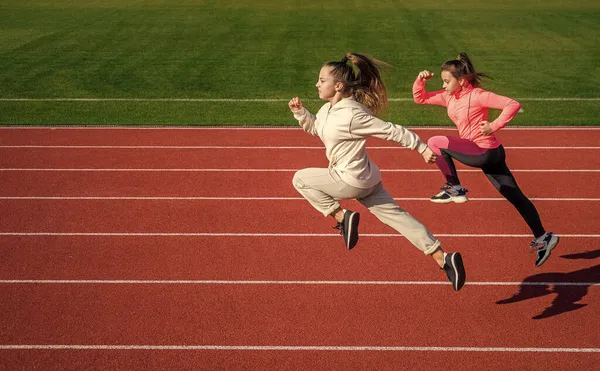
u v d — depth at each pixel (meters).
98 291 5.99
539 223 5.95
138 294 5.94
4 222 7.51
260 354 5.07
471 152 5.93
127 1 24.91
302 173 4.97
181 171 9.23
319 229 7.30
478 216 7.68
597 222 7.51
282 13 22.53
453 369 4.89
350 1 24.84
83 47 17.59
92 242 6.99
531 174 9.15
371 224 7.44
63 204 8.05
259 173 9.15
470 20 21.38
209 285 6.10
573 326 5.42
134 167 9.41
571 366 4.91
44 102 12.88
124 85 14.15
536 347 5.14
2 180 8.88
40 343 5.20
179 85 14.20
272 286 6.07
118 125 11.50
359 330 5.38
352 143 4.75
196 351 5.10
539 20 21.30
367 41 18.53
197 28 20.14
